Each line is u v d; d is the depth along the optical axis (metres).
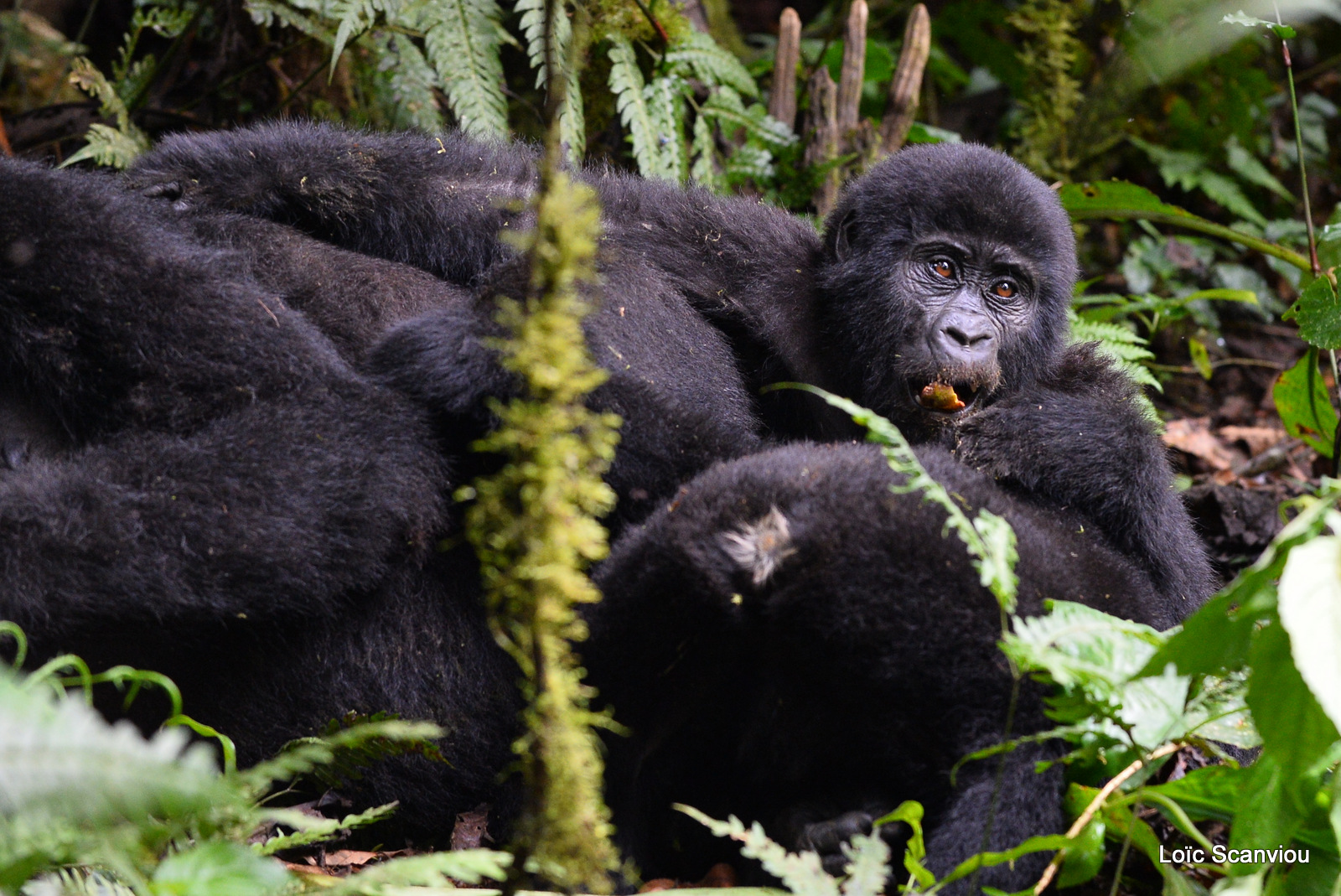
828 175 12.54
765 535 6.37
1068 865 5.86
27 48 12.60
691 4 13.98
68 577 6.48
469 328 7.54
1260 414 14.38
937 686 6.27
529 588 4.35
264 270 8.26
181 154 9.05
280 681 7.32
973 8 17.30
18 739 3.88
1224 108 15.87
